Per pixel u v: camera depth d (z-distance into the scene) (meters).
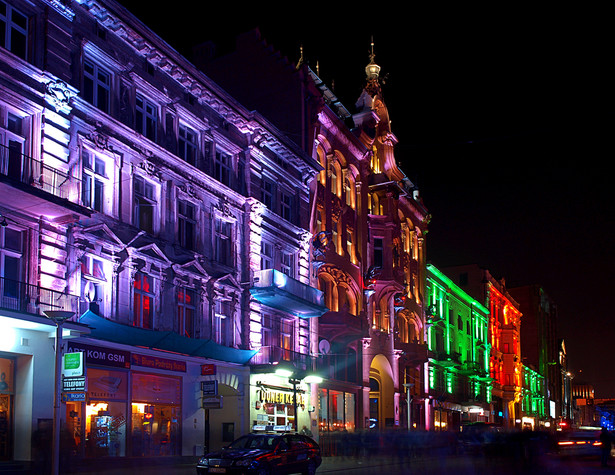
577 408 148.50
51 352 20.97
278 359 32.34
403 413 47.94
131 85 25.75
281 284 31.73
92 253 22.98
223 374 29.31
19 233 20.47
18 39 21.25
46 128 21.19
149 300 25.84
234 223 31.36
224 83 40.12
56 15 22.34
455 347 64.06
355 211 44.00
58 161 21.45
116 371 23.72
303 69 38.25
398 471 24.31
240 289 31.08
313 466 21.30
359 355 42.19
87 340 22.30
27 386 20.19
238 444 20.53
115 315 23.72
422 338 54.25
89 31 23.97
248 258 31.59
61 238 21.55
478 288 76.75
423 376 53.72
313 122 38.78
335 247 40.84
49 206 20.03
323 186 40.41
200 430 27.59
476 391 69.81
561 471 24.81
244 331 31.08
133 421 24.38
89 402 22.42
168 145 27.55
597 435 43.31
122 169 24.80
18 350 19.92
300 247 36.53
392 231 46.91
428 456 34.94
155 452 25.25
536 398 99.81
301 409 34.81
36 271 20.45
